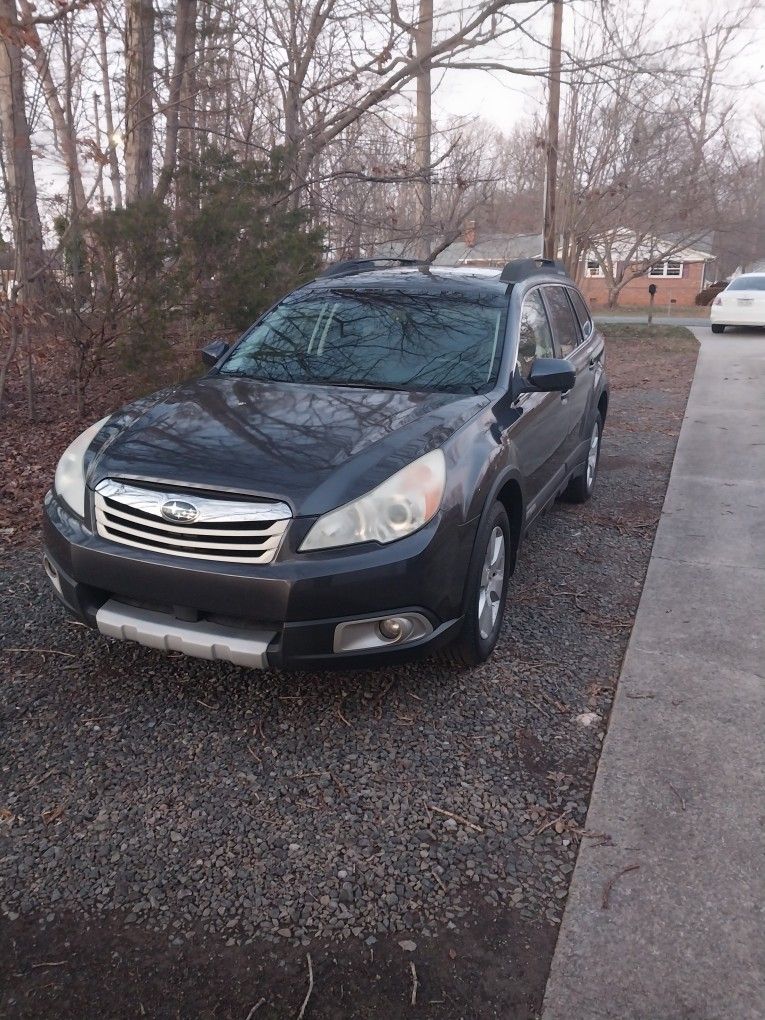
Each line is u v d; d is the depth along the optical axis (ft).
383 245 45.11
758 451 27.14
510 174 65.62
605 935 7.95
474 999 7.32
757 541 18.53
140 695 11.84
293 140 40.91
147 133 36.76
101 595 11.39
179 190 28.60
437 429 11.83
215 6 37.50
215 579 10.23
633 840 9.17
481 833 9.29
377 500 10.47
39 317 25.54
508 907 8.30
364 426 11.74
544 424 15.48
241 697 11.84
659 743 10.89
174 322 27.14
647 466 25.82
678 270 167.63
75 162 28.84
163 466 10.86
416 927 8.05
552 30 50.37
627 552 18.06
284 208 32.40
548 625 14.42
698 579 16.35
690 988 7.41
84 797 9.73
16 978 7.45
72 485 11.66
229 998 7.29
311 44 42.16
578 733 11.20
